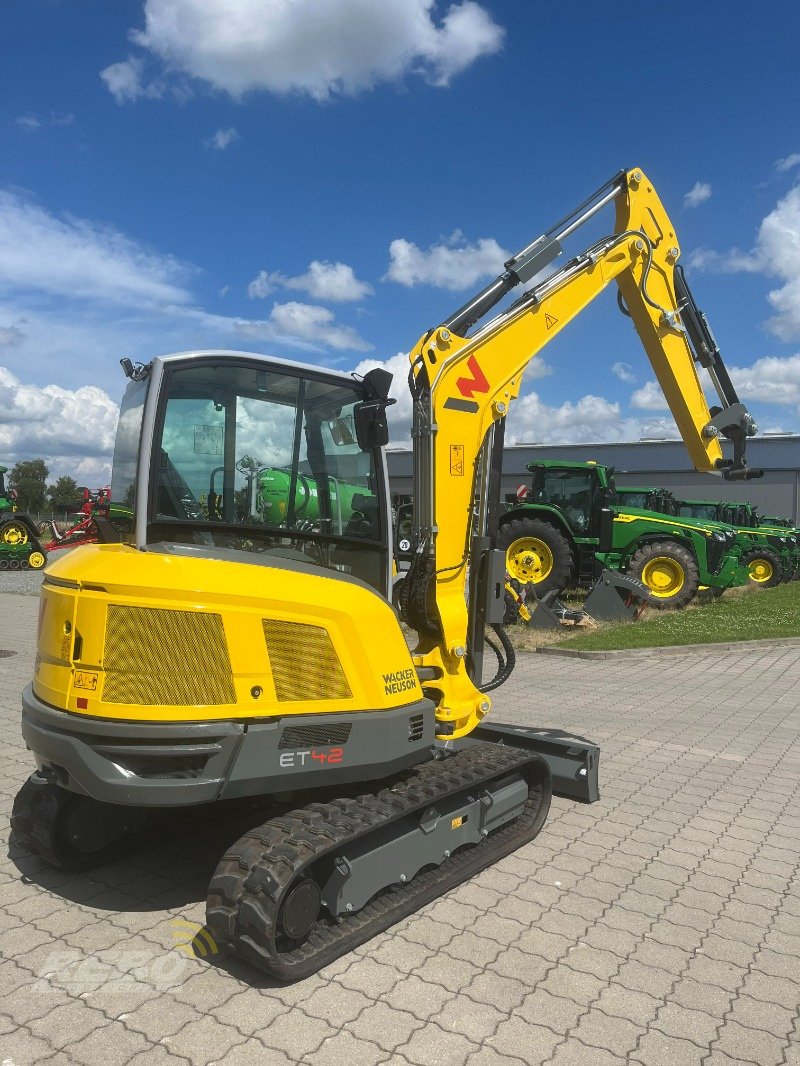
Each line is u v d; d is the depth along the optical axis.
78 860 4.03
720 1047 2.84
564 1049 2.80
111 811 4.04
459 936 3.54
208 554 3.46
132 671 3.20
